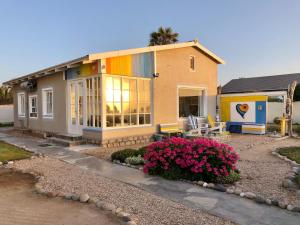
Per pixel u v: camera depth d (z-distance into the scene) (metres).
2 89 30.00
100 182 5.81
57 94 12.89
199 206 4.44
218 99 15.94
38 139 12.90
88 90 10.93
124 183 5.74
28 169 7.00
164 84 12.62
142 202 4.64
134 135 11.34
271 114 23.89
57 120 13.00
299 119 22.75
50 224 3.87
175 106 13.16
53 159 8.16
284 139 12.93
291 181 5.62
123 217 4.03
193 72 14.16
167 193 5.09
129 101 11.20
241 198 4.79
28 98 16.22
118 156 7.78
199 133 13.01
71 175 6.37
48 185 5.64
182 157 5.95
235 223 3.81
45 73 13.00
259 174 6.34
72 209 4.41
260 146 10.72
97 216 4.12
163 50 12.52
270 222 3.82
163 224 3.80
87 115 11.06
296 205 4.39
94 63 10.38
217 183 5.64
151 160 6.38
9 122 22.36
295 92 22.77
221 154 5.75
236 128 15.33
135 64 11.30
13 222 3.95
